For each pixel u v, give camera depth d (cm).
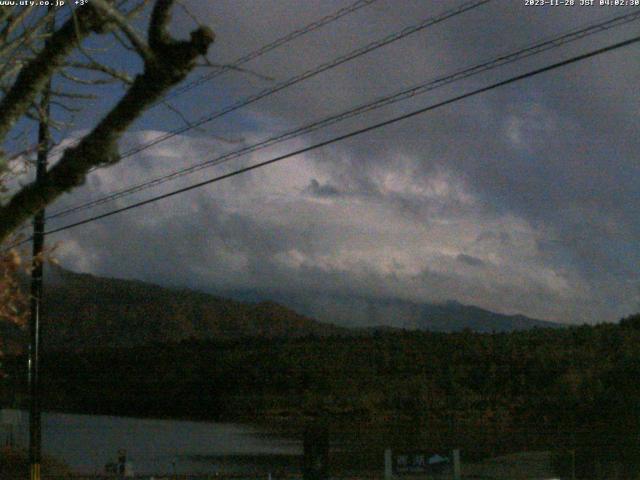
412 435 4366
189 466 3528
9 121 425
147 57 386
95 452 4084
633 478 2994
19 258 612
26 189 391
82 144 392
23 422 5397
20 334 2023
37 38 535
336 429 4738
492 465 3259
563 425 4316
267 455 3912
